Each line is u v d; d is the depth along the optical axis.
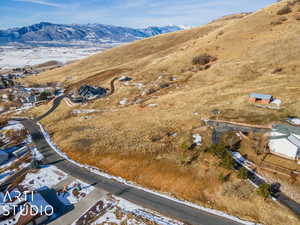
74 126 44.41
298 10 74.50
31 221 19.22
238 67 56.47
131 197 22.52
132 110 48.94
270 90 41.94
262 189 19.61
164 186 23.64
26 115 57.38
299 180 21.25
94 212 20.75
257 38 67.94
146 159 28.19
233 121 34.03
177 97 50.59
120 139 34.25
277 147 25.20
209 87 51.75
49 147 36.28
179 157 27.39
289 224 17.55
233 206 19.89
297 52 52.66
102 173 27.19
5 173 29.28
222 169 24.08
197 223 18.67
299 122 30.17
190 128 34.34
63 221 19.81
